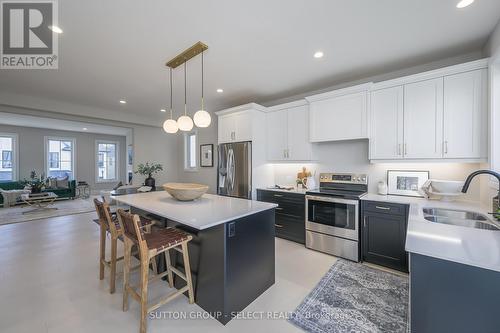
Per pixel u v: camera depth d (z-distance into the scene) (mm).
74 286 2197
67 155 8680
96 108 4965
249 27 2025
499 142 2039
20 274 2420
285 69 2936
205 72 3025
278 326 1686
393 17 1880
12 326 1657
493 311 891
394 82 2668
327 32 2104
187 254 1897
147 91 3814
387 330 1633
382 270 2543
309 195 3170
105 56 2564
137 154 6055
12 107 4031
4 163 7449
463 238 1155
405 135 2609
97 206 2295
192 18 1894
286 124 3803
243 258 1888
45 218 4863
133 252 2541
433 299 1003
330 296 2055
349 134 3027
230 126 4191
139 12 1814
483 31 2076
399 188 2900
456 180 2576
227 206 2191
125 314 1807
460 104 2287
